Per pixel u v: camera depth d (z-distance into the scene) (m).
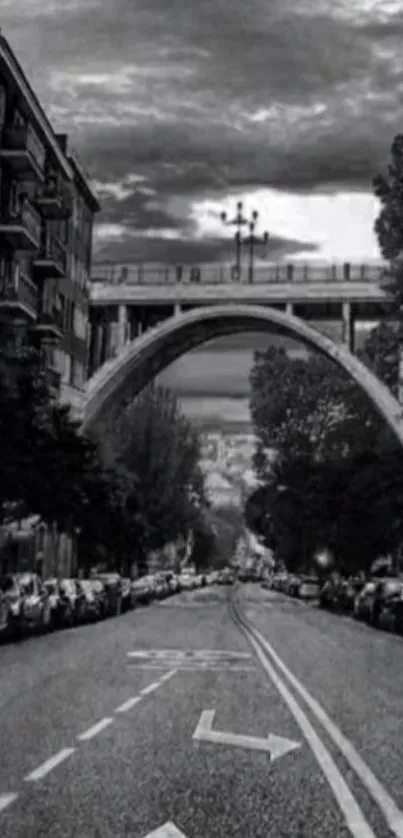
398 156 43.06
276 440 102.69
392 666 23.73
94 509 61.16
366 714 14.96
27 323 51.72
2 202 51.59
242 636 33.06
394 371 71.75
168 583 84.25
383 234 43.47
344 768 10.52
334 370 97.50
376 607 42.50
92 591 45.28
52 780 9.59
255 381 103.38
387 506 56.47
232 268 91.62
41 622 35.22
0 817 8.02
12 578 34.12
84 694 16.91
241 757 11.08
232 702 15.96
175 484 87.38
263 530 106.31
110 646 28.58
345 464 62.94
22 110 55.25
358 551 64.19
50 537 65.56
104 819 8.04
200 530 140.12
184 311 91.06
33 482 39.25
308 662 24.00
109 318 92.75
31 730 12.84
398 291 43.50
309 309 92.62
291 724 13.65
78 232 77.69
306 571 89.12
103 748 11.48
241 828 7.89
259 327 94.56
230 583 152.88
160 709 14.99
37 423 40.12
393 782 9.82
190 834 7.66
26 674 20.38
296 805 8.74
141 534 71.06
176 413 92.88
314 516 71.94
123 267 91.88
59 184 63.53
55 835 7.50
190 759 10.88
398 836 7.66
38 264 58.50
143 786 9.40
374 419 85.44
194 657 24.78
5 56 50.31
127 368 90.12
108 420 88.19
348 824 8.03
